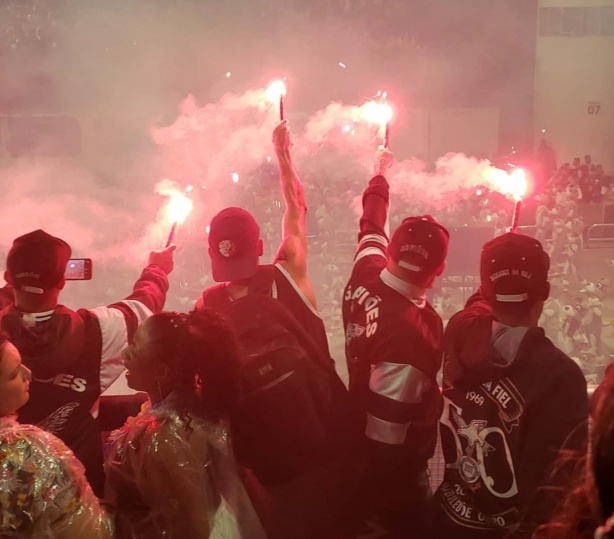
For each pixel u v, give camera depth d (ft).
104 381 9.75
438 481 11.30
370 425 9.37
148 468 8.16
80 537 7.79
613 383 4.45
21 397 8.02
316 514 9.61
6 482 7.50
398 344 9.18
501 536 8.89
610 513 4.26
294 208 11.43
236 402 8.87
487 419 8.86
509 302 8.71
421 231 9.51
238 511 8.59
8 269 9.40
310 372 9.37
